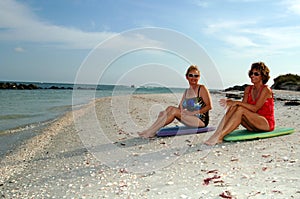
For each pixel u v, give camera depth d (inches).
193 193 111.4
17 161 181.6
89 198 114.0
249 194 106.2
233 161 150.4
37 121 378.9
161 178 131.6
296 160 147.0
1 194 125.0
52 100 845.8
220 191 111.6
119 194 115.9
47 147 217.6
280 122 273.9
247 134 195.9
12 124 353.1
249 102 201.3
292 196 102.6
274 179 121.0
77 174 145.3
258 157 155.2
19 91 1601.9
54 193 122.0
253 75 193.8
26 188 130.6
